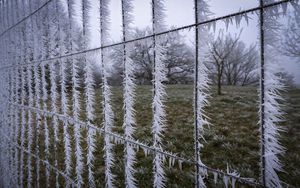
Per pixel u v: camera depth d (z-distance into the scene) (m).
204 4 0.70
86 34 1.18
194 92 0.73
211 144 5.07
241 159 4.29
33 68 1.87
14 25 2.14
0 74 2.76
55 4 1.43
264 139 0.58
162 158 0.82
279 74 0.56
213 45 0.71
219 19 0.66
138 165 4.06
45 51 1.64
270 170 0.57
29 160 1.98
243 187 2.50
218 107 8.26
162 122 0.84
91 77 1.19
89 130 1.20
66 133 1.42
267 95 0.58
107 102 1.09
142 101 9.61
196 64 0.72
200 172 0.72
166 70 0.83
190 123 6.87
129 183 0.98
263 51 0.58
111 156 1.09
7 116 2.47
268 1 0.57
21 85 2.11
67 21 1.35
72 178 1.52
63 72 1.40
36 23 1.72
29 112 1.94
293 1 0.52
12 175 2.39
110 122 1.10
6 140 2.54
